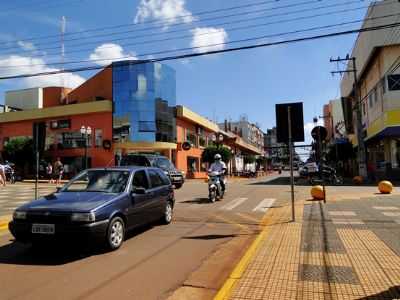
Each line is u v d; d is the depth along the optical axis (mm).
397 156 30359
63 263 6543
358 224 9508
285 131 9875
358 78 39625
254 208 13477
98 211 6977
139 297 4953
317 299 4559
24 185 29766
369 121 37062
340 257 6367
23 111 46812
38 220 6824
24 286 5375
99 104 41594
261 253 6711
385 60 30438
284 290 4863
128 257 6926
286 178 43750
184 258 6855
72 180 8688
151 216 9219
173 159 44438
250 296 4688
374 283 5062
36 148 13570
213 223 10484
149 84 40938
